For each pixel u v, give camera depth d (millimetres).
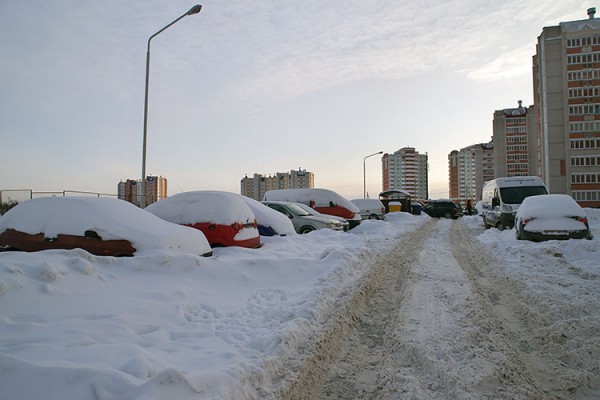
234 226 9094
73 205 7023
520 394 3371
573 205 11953
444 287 7129
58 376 2719
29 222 7102
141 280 5527
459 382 3494
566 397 3404
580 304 5703
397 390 3465
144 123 17141
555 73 63531
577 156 62125
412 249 12422
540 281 7238
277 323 4695
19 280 4277
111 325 4059
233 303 5512
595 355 4141
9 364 2707
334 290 6246
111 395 2613
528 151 96188
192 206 9344
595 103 61594
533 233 11742
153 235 6719
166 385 2744
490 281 7770
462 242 14430
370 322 5430
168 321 4594
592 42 61719
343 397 3424
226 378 3127
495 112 100312
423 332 4762
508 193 17016
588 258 9461
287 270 7152
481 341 4477
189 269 6230
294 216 14523
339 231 14172
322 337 4488
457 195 136875
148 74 17219
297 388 3471
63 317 4109
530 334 4840
